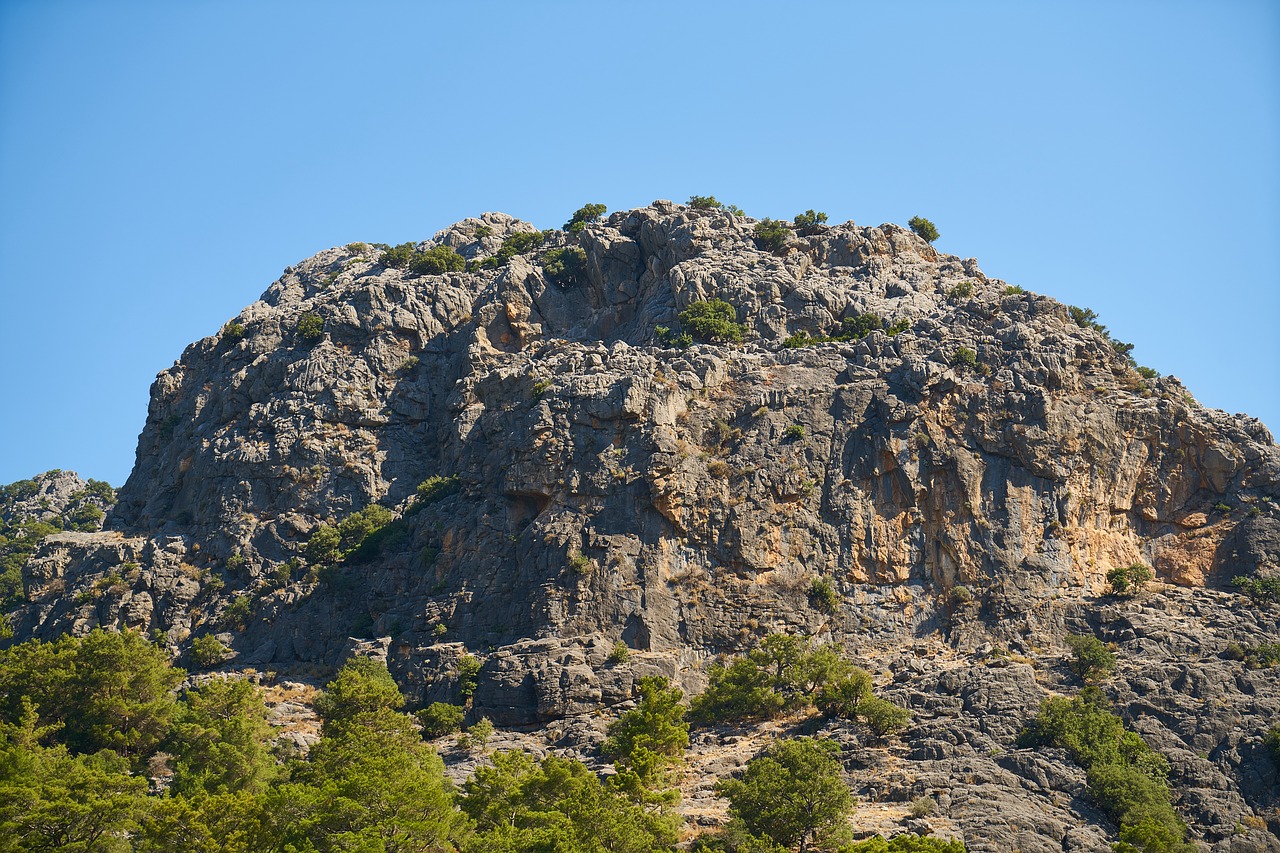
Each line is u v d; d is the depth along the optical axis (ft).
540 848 391.24
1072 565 570.87
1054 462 582.35
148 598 632.38
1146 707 502.38
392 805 400.26
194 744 478.59
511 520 587.27
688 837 428.56
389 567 603.67
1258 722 495.82
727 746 496.23
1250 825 467.93
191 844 400.26
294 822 402.11
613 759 489.67
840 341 631.97
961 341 613.52
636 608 553.23
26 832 403.54
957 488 578.25
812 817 427.74
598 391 591.78
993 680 508.53
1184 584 577.84
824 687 509.35
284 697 551.59
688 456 579.89
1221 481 594.65
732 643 549.95
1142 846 428.97
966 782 463.42
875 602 562.25
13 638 646.33
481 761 499.10
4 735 467.11
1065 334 621.72
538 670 532.32
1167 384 625.82
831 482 579.89
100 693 509.76
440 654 555.28
